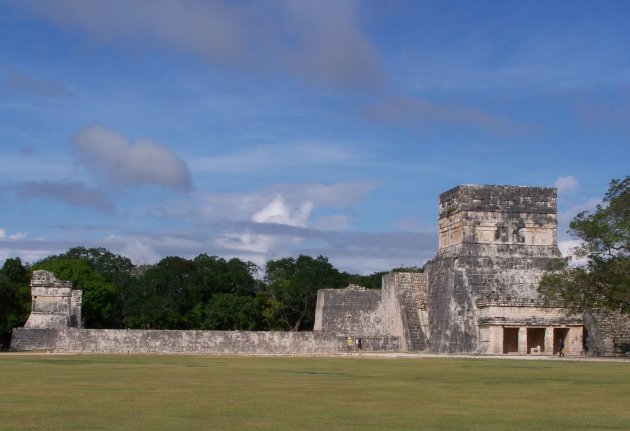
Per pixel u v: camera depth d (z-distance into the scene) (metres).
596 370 48.34
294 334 85.88
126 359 63.38
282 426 21.47
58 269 127.38
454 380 38.94
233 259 144.75
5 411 24.56
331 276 142.88
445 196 91.69
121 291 142.62
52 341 86.44
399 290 92.88
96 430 20.50
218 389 32.75
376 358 69.31
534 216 88.50
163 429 20.78
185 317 132.62
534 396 30.27
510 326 80.56
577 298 71.50
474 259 86.25
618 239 68.69
